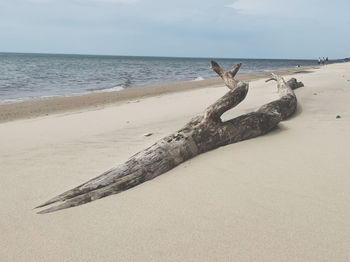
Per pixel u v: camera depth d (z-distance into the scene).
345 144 3.80
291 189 2.60
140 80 26.50
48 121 7.54
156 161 3.11
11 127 6.76
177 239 1.94
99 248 1.88
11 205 2.52
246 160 3.34
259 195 2.51
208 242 1.90
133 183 2.84
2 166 3.59
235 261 1.72
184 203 2.43
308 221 2.10
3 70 35.47
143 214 2.29
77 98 13.30
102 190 2.66
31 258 1.80
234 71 5.77
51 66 51.25
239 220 2.14
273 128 4.79
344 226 2.03
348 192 2.51
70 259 1.78
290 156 3.42
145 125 6.17
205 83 21.56
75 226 2.15
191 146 3.48
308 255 1.76
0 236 2.05
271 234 1.97
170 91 15.87
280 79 8.82
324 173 2.90
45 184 2.98
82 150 4.25
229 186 2.71
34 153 4.19
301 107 6.54
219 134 3.81
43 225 2.18
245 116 4.27
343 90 9.30
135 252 1.83
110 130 5.88
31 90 17.27
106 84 21.73
